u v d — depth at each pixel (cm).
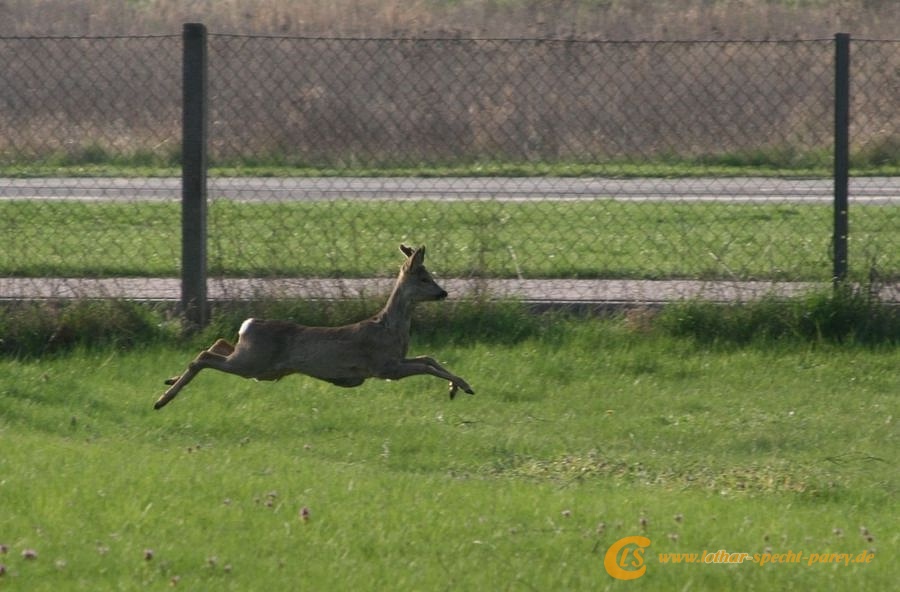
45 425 2820
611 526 2172
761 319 3494
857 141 5841
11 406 2917
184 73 3438
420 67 5478
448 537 2100
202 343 3384
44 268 4062
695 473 2608
